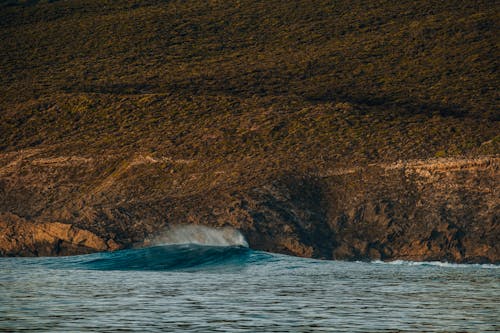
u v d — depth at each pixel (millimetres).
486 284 80312
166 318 52000
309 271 99125
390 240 152125
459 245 148500
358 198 162125
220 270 100125
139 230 154250
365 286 77250
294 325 49250
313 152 179875
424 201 159125
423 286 77625
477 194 159000
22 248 150000
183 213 158250
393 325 49656
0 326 48562
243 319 51688
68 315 53312
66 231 149125
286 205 159500
